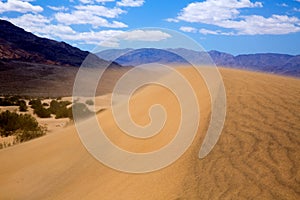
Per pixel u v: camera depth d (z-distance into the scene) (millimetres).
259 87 10203
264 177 5020
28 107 36375
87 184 7191
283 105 7879
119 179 6754
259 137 6344
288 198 4406
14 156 11438
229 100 8883
